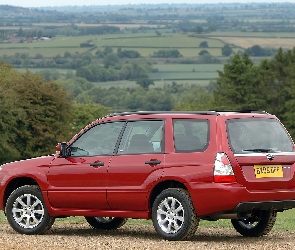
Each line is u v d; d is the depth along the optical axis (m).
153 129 14.78
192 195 13.97
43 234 15.78
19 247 13.18
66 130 132.75
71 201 15.36
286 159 14.30
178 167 14.20
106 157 15.06
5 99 122.75
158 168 14.40
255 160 13.99
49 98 131.12
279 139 14.48
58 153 15.66
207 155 14.00
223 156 13.86
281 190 14.13
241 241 14.40
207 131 14.16
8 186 16.25
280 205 14.14
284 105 168.25
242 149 14.02
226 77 165.00
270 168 14.13
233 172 13.83
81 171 15.23
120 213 14.92
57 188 15.48
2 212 23.44
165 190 14.28
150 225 17.62
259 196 13.91
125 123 15.13
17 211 15.83
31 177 15.77
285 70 171.12
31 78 132.00
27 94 129.25
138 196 14.56
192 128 14.38
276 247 13.13
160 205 14.34
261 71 171.50
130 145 14.90
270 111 168.50
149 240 14.28
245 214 14.53
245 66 164.75
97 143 15.33
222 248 12.95
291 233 16.14
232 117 14.24
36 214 15.75
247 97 164.50
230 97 165.38
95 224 16.77
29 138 127.12
